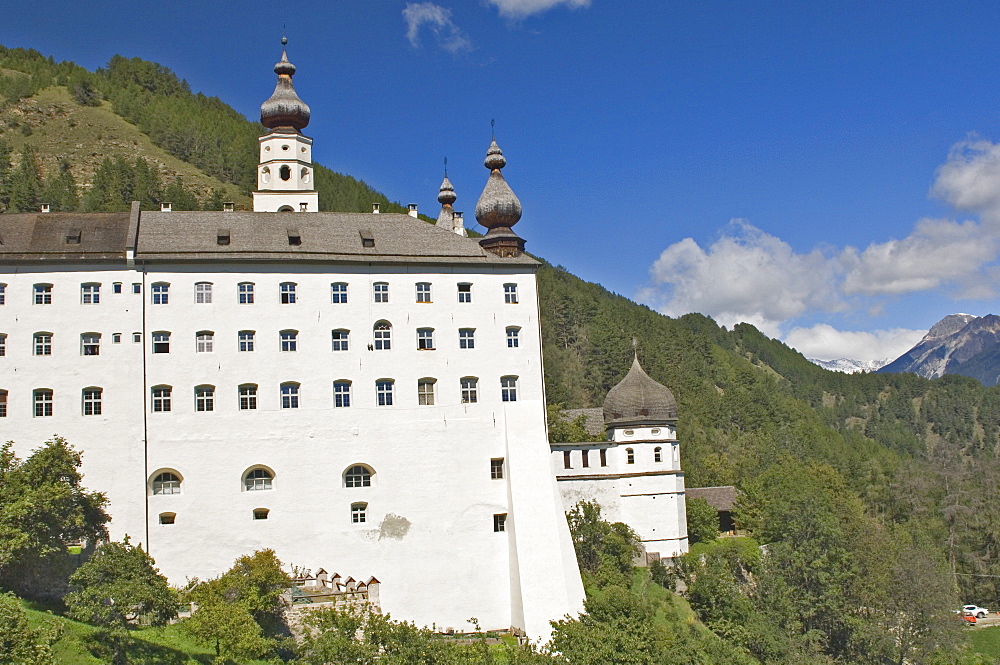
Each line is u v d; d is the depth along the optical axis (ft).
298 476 231.50
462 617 236.02
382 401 240.12
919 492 395.96
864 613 276.82
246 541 226.38
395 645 163.32
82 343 224.53
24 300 222.89
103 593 165.07
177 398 227.20
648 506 270.26
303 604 203.92
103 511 213.05
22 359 220.64
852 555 279.49
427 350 244.42
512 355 250.16
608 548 250.57
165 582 190.39
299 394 235.20
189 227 241.76
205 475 225.97
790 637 245.86
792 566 273.54
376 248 248.32
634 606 199.62
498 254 260.62
